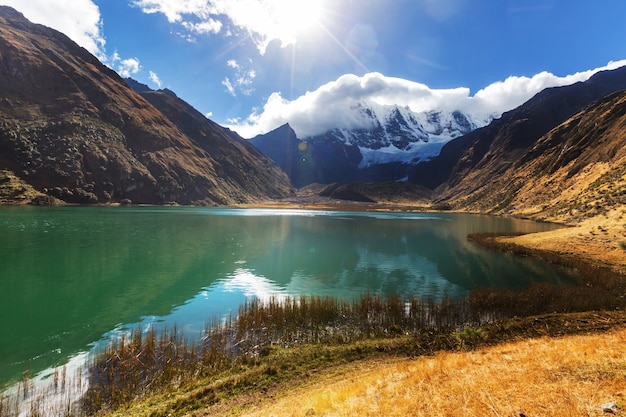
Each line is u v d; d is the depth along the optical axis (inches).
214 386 824.9
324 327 1270.9
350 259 2854.3
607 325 1156.5
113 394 812.6
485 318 1368.1
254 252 3041.3
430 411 452.4
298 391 776.9
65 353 1100.5
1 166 7421.3
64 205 7401.6
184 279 2096.5
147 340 1083.9
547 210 6515.8
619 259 2268.7
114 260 2501.2
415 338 1120.2
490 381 535.8
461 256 2972.4
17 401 810.8
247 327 1241.4
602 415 362.6
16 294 1729.8
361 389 630.5
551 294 1544.0
